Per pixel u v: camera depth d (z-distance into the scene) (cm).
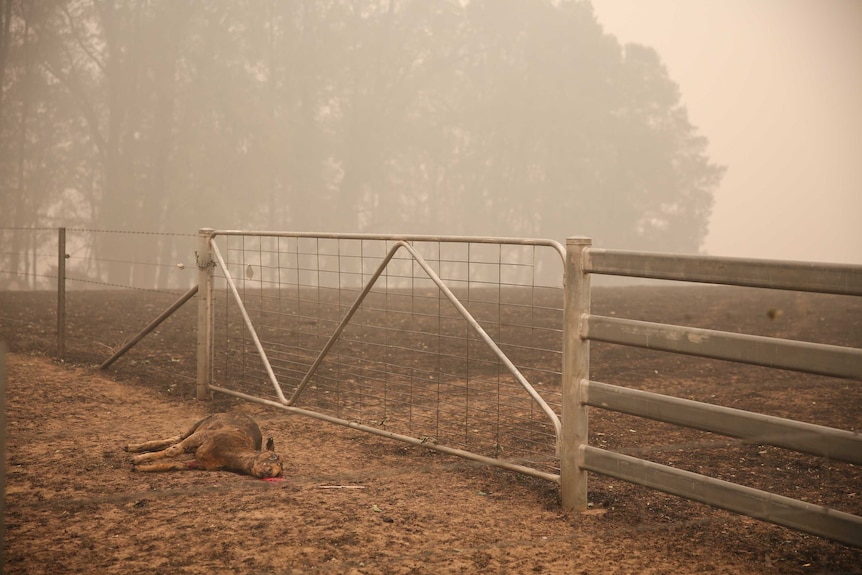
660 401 394
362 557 361
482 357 1024
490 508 441
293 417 680
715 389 857
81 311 1391
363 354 1012
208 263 737
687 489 384
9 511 417
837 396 823
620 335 412
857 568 362
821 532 336
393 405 731
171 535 385
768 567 362
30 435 593
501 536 395
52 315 1313
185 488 463
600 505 454
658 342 396
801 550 385
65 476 485
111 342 1045
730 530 413
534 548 379
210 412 695
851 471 535
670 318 1562
